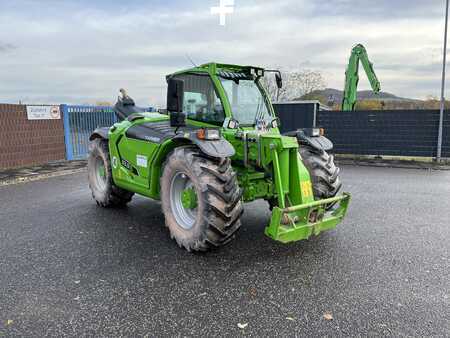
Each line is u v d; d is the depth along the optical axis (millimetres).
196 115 4242
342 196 3742
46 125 10242
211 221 3330
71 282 3064
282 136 3613
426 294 2869
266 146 3557
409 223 4719
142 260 3506
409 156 11484
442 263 3453
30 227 4535
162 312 2619
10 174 8367
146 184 4336
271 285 3016
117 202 5379
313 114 12516
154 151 4062
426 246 3895
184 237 3670
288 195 3613
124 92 6492
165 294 2867
